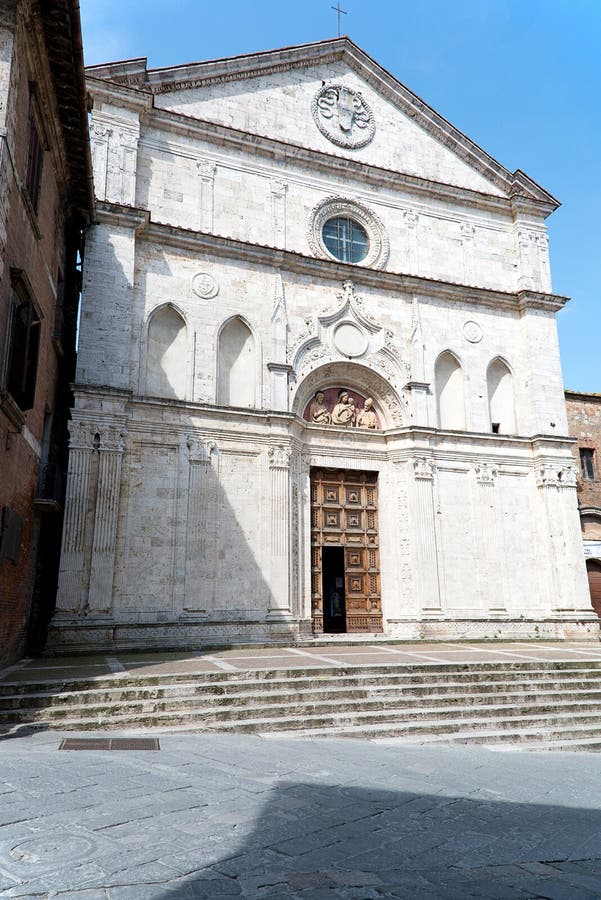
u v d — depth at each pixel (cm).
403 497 2605
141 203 2405
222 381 2409
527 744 1292
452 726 1338
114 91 2384
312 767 927
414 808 746
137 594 2080
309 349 2559
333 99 2877
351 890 506
